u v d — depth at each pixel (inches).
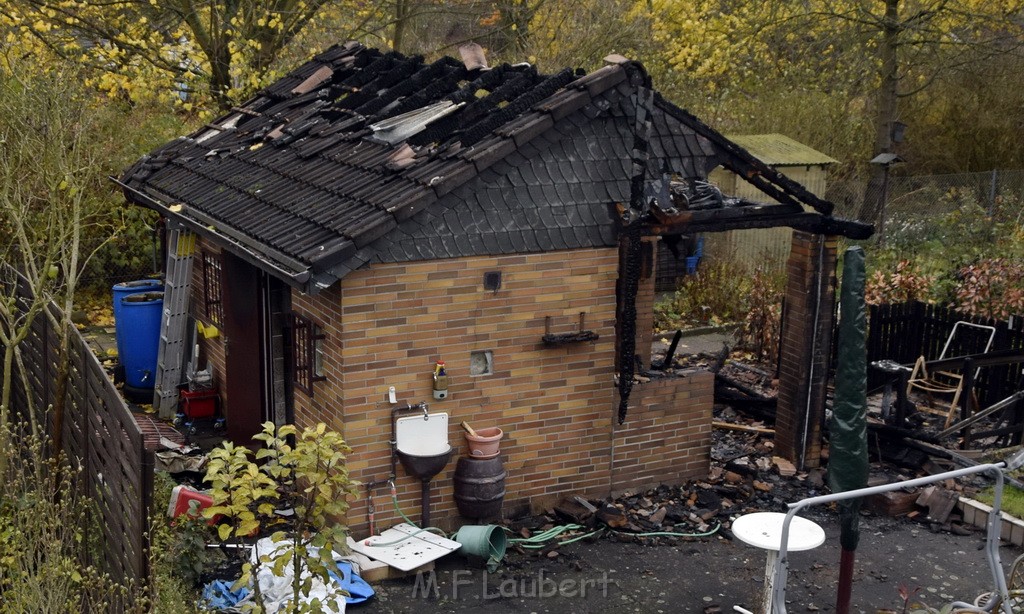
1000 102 861.8
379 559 283.9
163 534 247.4
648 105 314.2
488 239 299.6
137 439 201.5
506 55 799.7
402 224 286.2
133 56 601.0
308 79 450.6
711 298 605.0
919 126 902.4
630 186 318.0
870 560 305.0
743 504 341.7
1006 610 225.6
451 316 299.4
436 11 739.4
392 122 345.4
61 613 227.9
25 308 343.3
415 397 299.9
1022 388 408.2
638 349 394.6
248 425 379.9
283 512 313.1
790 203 345.4
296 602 224.5
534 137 302.4
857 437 239.9
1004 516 321.4
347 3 679.7
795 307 363.3
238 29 588.1
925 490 339.6
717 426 415.2
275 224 308.2
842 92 881.5
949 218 724.7
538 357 316.2
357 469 295.9
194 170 407.2
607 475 337.7
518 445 320.2
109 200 551.5
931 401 447.5
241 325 372.8
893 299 542.0
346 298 283.4
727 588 284.8
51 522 251.1
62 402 284.7
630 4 782.5
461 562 295.9
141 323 418.9
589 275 318.0
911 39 753.0
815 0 767.1
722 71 791.1
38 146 406.9
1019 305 496.1
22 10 572.7
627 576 290.4
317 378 305.4
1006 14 776.9
